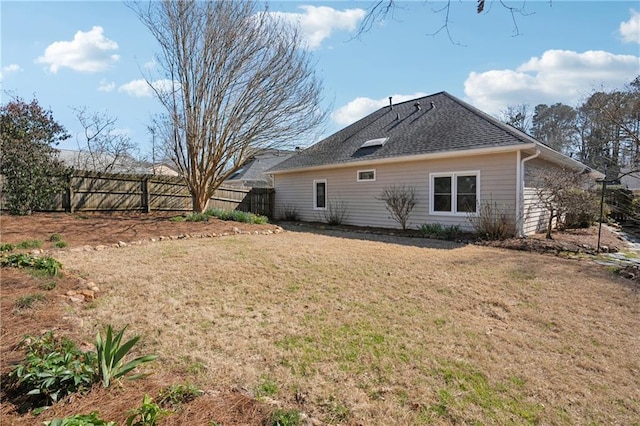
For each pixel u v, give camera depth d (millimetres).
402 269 5824
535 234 9711
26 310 3453
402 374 2703
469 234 9359
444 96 13430
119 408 1943
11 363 2385
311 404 2291
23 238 7082
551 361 2998
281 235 9883
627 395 2545
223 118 11797
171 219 10570
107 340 2223
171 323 3529
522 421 2217
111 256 6242
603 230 11648
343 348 3100
